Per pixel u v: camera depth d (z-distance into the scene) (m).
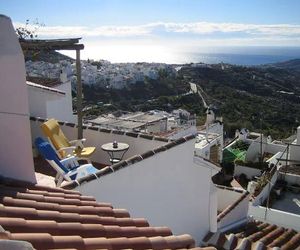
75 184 5.09
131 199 5.99
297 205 13.64
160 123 19.19
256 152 21.47
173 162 6.69
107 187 5.54
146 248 3.55
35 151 8.41
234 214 9.20
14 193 3.99
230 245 6.42
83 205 4.29
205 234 7.77
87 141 8.53
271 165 17.28
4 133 4.20
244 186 17.16
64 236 3.11
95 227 3.61
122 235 3.73
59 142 7.37
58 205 3.98
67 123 8.76
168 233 4.09
